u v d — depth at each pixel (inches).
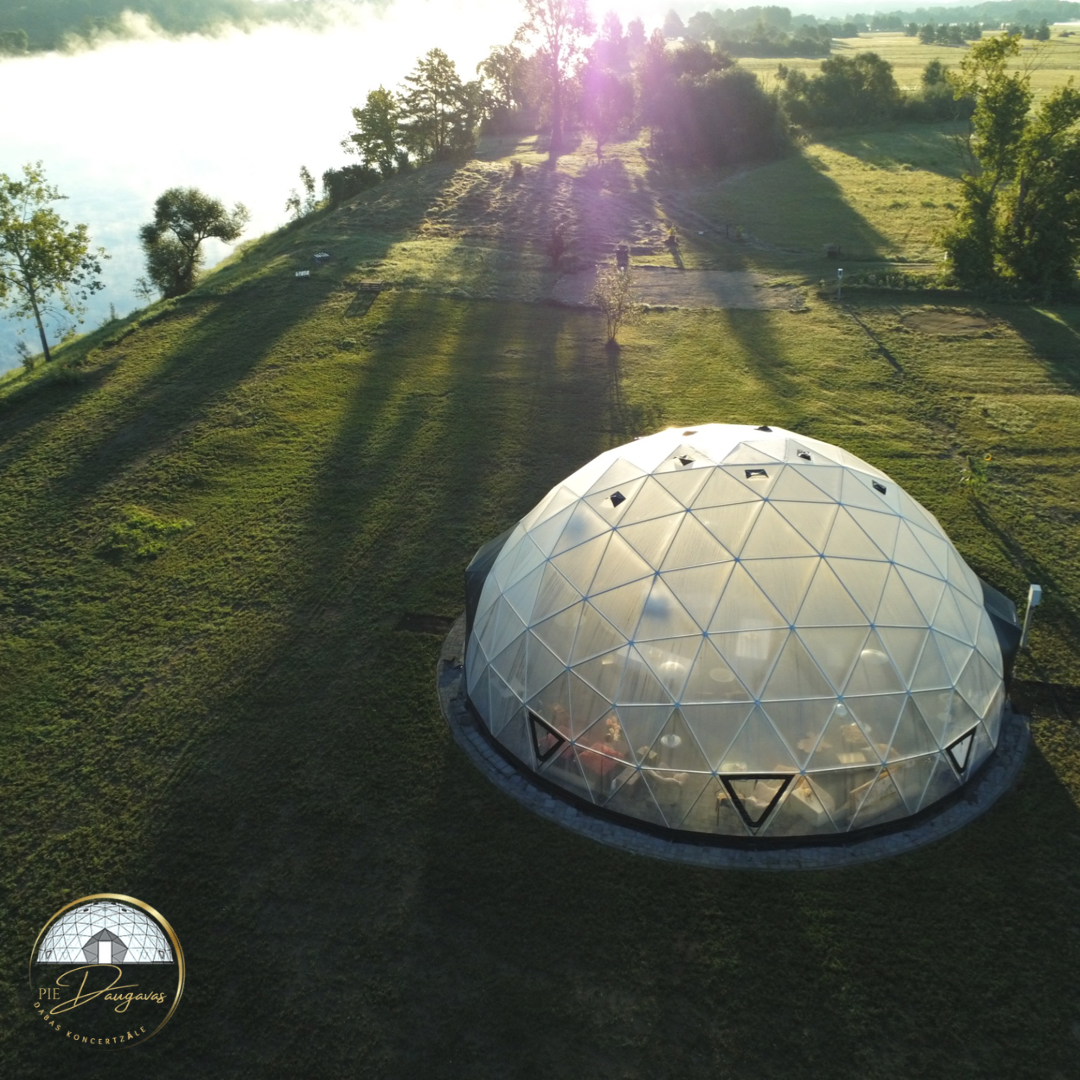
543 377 1365.7
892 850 579.2
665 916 541.3
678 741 567.5
